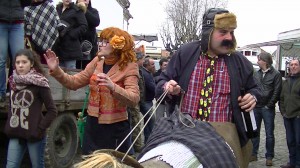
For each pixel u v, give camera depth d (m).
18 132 4.55
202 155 2.46
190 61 3.42
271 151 7.70
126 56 4.01
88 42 7.61
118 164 1.95
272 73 7.59
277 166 7.69
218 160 2.50
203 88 3.36
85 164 1.94
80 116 5.78
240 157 3.10
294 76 7.24
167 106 3.48
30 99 4.56
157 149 2.53
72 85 4.09
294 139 7.35
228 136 3.06
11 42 5.16
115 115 4.05
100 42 4.09
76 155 7.19
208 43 3.33
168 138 2.63
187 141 2.55
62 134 6.45
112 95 3.90
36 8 6.23
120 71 4.02
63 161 6.29
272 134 7.68
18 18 5.14
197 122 2.85
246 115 3.39
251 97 3.28
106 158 1.95
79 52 7.11
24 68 4.54
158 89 3.42
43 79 4.60
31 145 4.60
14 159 4.62
